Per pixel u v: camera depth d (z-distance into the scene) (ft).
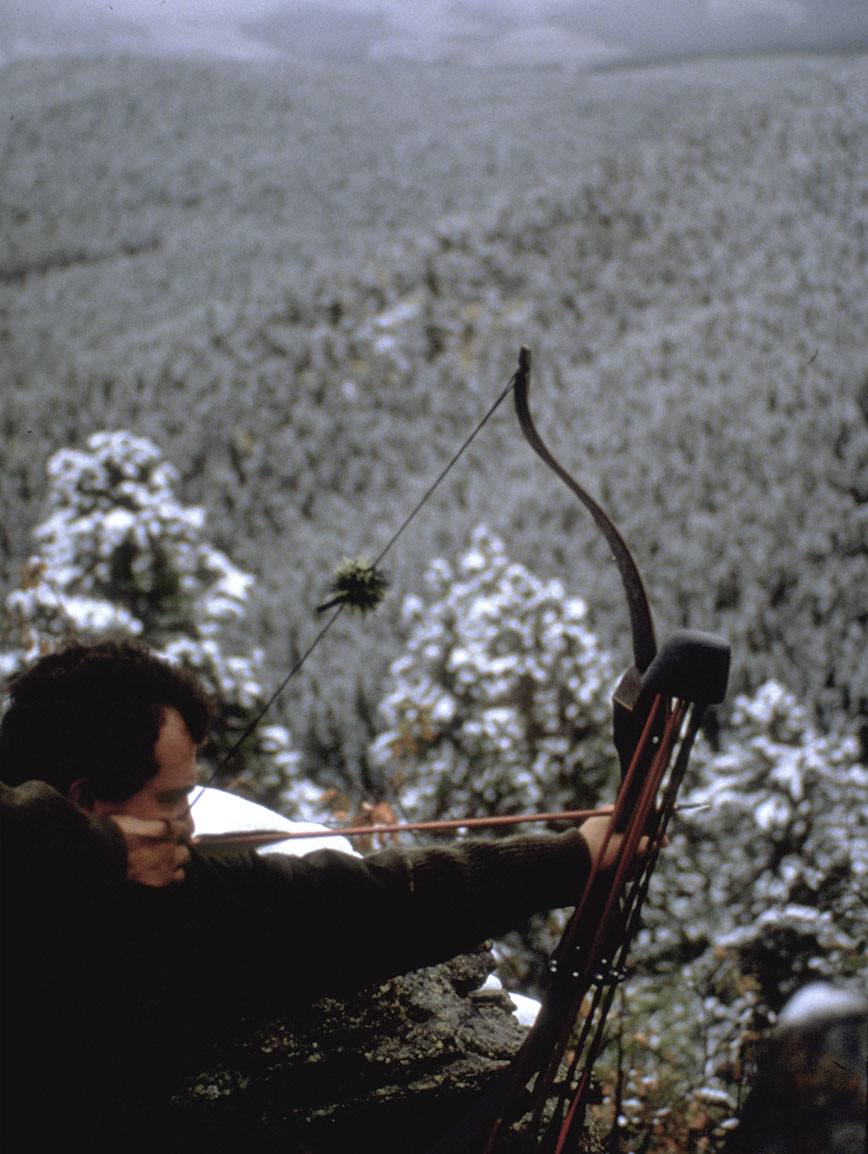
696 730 3.33
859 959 14.37
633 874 3.57
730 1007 13.75
